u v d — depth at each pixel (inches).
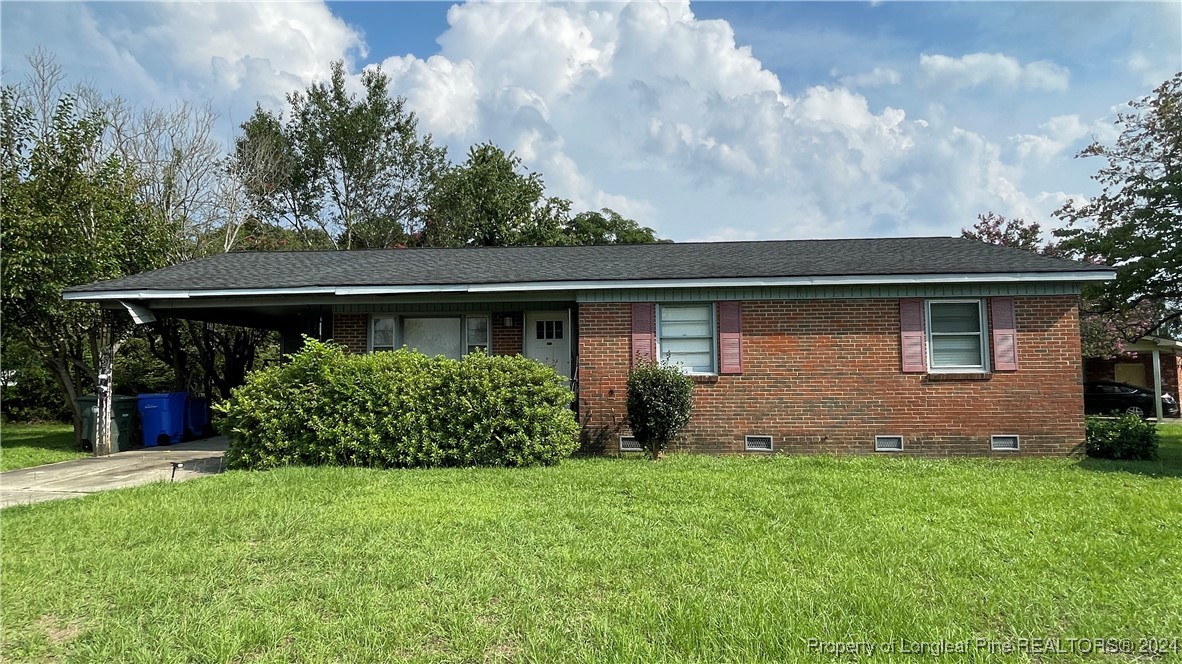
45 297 475.5
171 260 596.1
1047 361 415.8
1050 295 418.0
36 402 812.6
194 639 142.3
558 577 177.8
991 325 420.5
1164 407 833.5
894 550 199.9
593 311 441.4
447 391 374.6
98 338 532.7
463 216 1286.9
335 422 371.9
